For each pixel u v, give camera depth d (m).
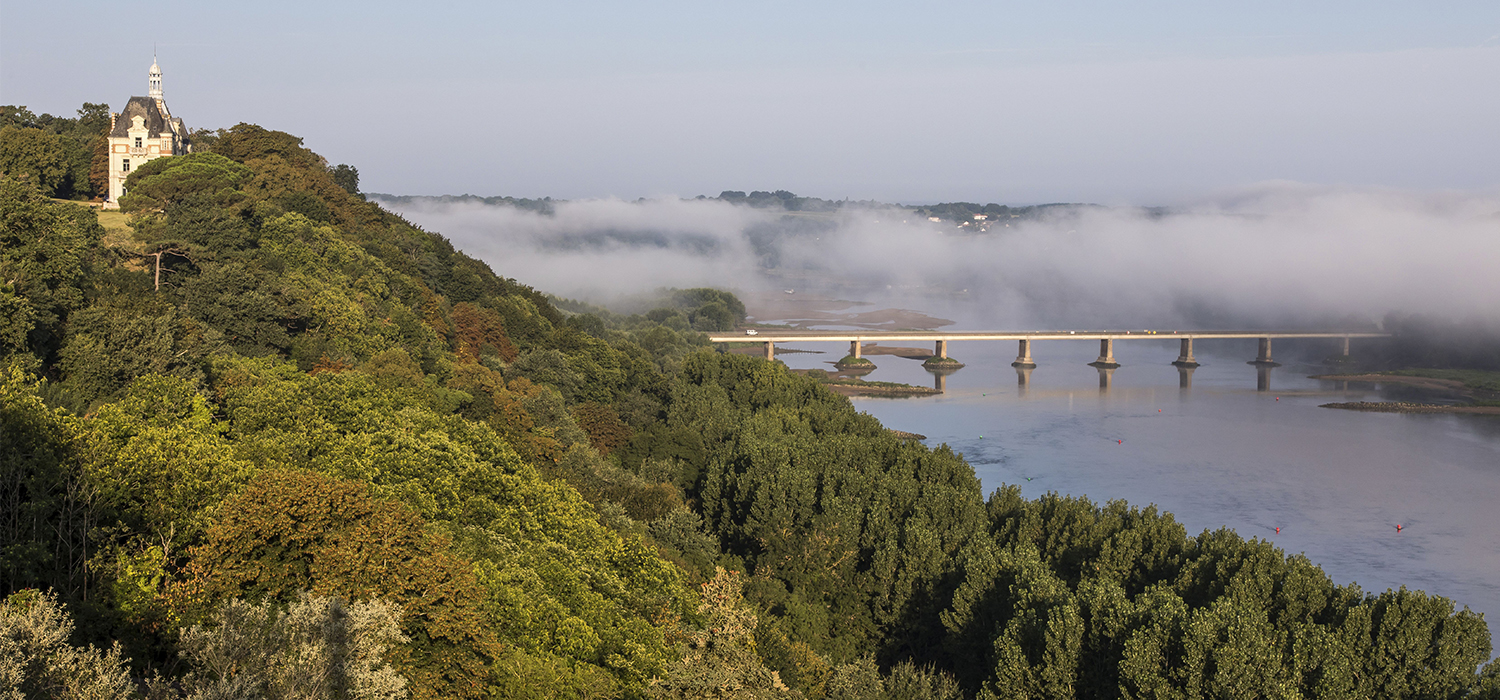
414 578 73.25
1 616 48.66
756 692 79.06
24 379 96.81
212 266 166.00
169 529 80.12
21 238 122.88
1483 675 123.12
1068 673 124.19
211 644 53.66
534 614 89.00
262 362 141.38
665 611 111.50
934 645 158.88
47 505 74.88
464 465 116.75
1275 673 115.19
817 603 165.00
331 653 55.19
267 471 81.94
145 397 108.00
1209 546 154.75
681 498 193.12
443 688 71.56
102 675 49.31
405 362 164.75
